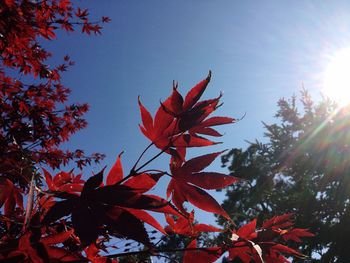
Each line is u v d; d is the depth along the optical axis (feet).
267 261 0.91
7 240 0.69
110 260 0.81
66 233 0.68
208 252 0.87
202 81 0.86
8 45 3.40
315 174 14.35
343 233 12.22
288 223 0.99
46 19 3.52
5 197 0.94
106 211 0.68
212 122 0.87
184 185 0.84
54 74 4.09
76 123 4.22
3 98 3.74
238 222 14.93
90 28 3.90
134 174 0.80
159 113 0.86
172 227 0.92
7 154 1.43
